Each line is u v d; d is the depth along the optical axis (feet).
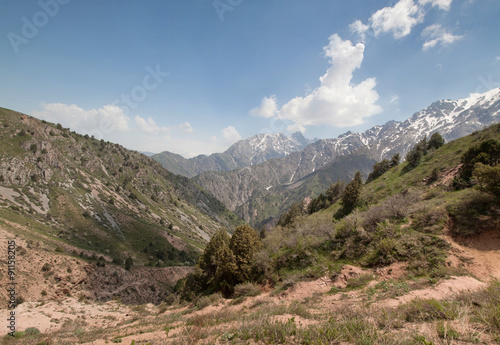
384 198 138.41
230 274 81.10
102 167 543.39
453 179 104.83
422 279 42.11
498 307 18.38
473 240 47.96
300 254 70.64
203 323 34.40
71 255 204.95
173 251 386.93
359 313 25.52
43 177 349.61
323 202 225.15
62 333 52.85
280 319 27.58
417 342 15.52
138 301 208.54
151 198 589.73
